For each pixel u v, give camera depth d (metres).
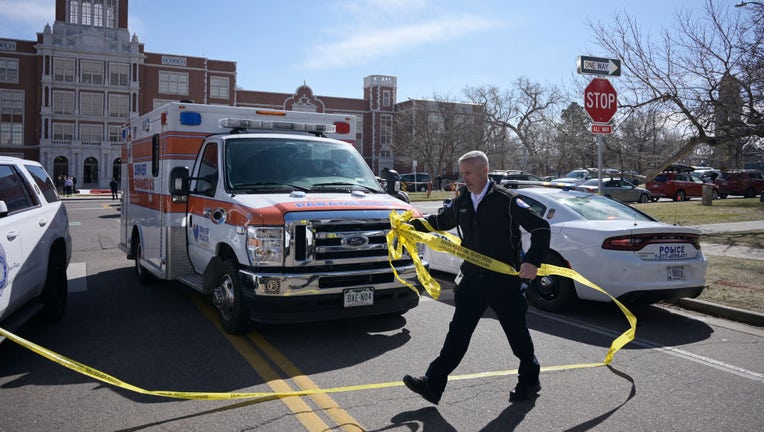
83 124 56.09
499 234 3.95
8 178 5.48
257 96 64.50
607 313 7.08
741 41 12.48
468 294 4.05
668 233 6.47
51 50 54.34
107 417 3.86
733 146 13.99
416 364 5.01
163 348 5.44
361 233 5.52
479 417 3.92
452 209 4.26
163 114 7.23
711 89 12.77
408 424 3.79
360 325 6.32
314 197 5.77
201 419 3.84
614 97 9.10
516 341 4.07
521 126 55.97
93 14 56.69
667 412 4.04
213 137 6.75
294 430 3.68
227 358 5.14
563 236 6.87
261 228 5.27
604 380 4.68
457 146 57.75
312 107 67.44
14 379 4.59
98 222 19.41
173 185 6.25
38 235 5.65
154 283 8.77
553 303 7.02
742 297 7.45
